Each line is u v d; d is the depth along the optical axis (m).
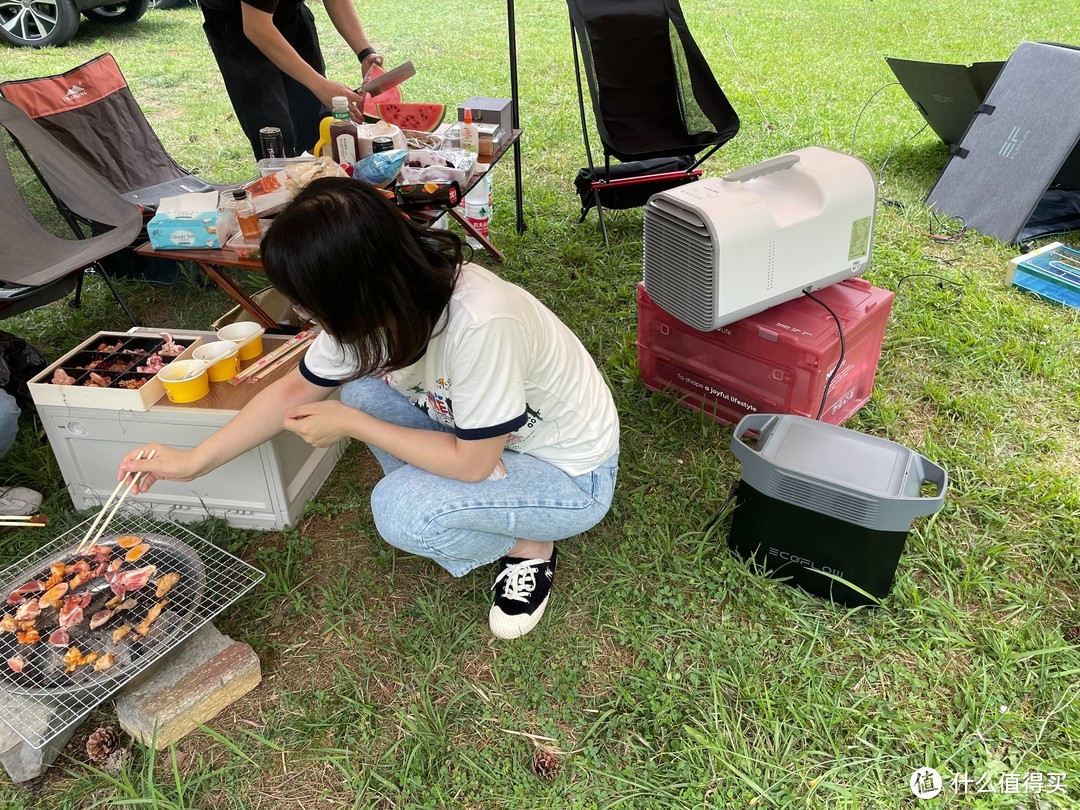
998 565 2.07
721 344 2.43
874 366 2.55
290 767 1.64
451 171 2.71
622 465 2.41
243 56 3.24
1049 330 3.01
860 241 2.40
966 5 9.61
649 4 3.63
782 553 1.97
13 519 2.02
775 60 7.22
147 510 2.20
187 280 3.39
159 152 3.55
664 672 1.81
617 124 3.75
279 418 1.81
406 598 2.00
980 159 3.92
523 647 1.86
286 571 2.03
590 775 1.61
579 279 3.44
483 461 1.62
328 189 1.29
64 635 1.67
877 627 1.90
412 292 1.35
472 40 7.96
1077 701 1.72
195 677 1.70
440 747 1.66
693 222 2.15
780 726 1.69
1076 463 2.40
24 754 1.57
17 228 2.76
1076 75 3.62
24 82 3.14
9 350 2.58
